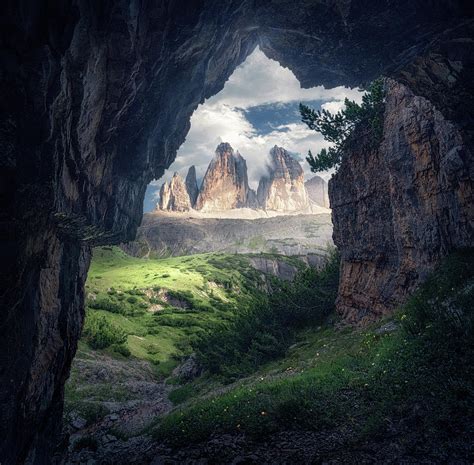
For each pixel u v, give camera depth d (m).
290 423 13.17
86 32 8.96
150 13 11.56
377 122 28.52
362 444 10.59
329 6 15.14
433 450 9.22
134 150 16.67
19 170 7.57
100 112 12.41
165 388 38.06
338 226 35.25
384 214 28.58
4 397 7.94
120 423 25.97
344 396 13.90
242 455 12.04
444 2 13.13
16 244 7.41
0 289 7.18
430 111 22.44
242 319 40.16
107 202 16.59
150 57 13.04
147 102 15.31
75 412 27.05
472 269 17.69
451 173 20.58
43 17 7.57
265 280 133.12
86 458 17.89
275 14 16.91
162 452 14.86
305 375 17.75
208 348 38.25
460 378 11.31
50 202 8.99
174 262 149.50
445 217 21.80
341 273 34.94
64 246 12.21
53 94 8.34
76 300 15.19
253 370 29.48
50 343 11.32
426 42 15.30
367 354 17.59
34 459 11.34
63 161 10.20
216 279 118.25
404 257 25.52
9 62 7.14
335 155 34.06
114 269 122.56
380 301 27.52
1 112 7.25
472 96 16.86
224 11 14.67
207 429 15.09
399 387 12.57
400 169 25.42
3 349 7.75
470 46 14.87
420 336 14.88
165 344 59.00
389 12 14.20
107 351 46.09
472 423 9.56
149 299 88.69
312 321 36.88
